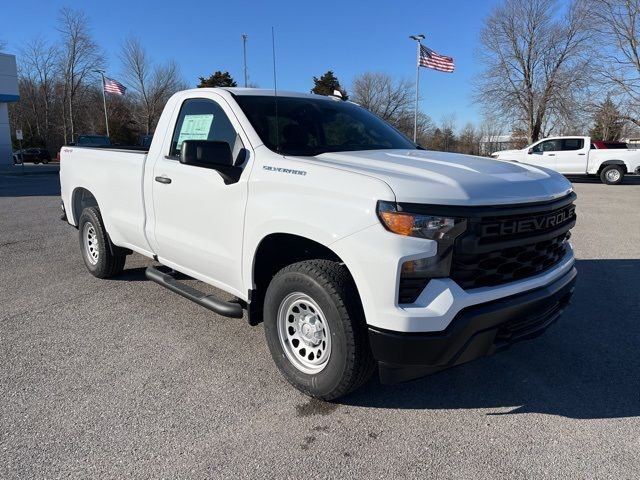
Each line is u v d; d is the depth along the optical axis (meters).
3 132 33.84
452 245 2.67
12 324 4.46
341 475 2.55
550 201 3.09
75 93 63.88
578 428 2.97
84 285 5.57
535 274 3.13
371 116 4.70
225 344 4.09
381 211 2.66
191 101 4.18
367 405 3.21
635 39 33.34
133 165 4.61
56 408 3.13
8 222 9.93
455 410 3.16
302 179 3.05
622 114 35.38
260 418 3.04
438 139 69.25
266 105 3.89
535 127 43.44
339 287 2.89
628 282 5.93
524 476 2.54
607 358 3.90
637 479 2.52
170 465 2.61
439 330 2.64
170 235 4.19
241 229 3.45
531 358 3.90
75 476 2.52
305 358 3.27
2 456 2.66
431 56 30.62
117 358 3.82
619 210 12.48
